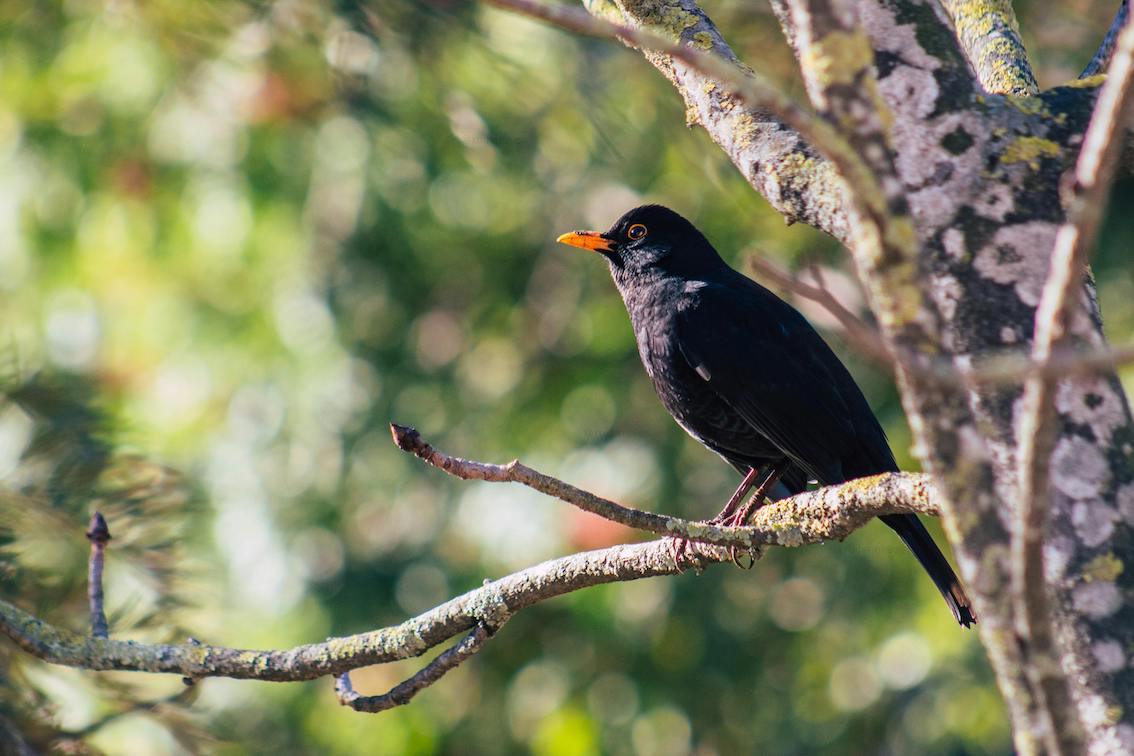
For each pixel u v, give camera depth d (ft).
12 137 42.34
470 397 47.98
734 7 31.24
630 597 46.93
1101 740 13.07
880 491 16.28
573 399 47.09
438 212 46.03
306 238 47.39
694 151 33.94
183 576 23.16
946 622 45.39
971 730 46.34
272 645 44.60
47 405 24.14
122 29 35.37
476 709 48.06
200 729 22.40
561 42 34.30
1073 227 9.25
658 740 47.24
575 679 47.55
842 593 47.01
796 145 17.11
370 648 19.07
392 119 35.19
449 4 30.63
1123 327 44.11
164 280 47.50
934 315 10.02
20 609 20.83
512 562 44.62
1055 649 9.84
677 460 45.60
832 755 46.78
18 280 45.93
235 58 33.81
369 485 47.01
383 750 46.44
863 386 43.24
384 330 48.19
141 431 25.08
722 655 46.91
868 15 15.49
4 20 36.04
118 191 43.52
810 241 39.29
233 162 43.60
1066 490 13.57
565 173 43.65
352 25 30.55
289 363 47.60
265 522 45.88
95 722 21.34
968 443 9.91
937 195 14.87
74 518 22.82
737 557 18.70
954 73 15.20
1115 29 17.94
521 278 48.24
